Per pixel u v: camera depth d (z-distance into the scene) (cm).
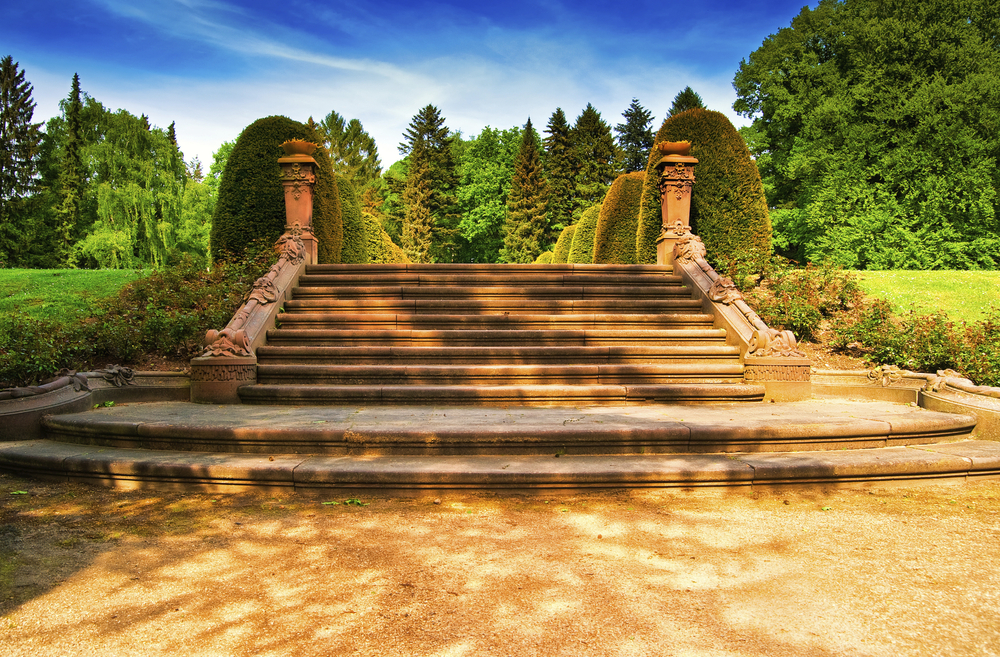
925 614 277
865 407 666
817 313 902
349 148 7194
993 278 1162
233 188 1104
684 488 457
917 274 1221
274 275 899
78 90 4603
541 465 468
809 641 252
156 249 3881
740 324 808
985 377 746
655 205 1177
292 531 380
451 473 447
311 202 1045
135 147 4038
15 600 289
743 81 2728
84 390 644
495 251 5462
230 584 306
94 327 813
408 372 728
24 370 706
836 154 2302
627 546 358
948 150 2145
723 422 548
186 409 638
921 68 2280
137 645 249
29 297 1085
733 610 279
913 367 789
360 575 317
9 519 404
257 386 685
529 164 4956
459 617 271
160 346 811
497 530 382
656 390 695
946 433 581
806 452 520
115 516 409
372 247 1936
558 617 272
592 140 5156
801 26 2580
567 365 749
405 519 402
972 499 456
